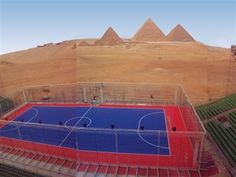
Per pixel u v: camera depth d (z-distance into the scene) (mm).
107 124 25469
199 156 16938
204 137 17438
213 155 18312
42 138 22984
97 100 31656
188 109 25422
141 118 27031
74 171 17453
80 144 21188
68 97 32469
